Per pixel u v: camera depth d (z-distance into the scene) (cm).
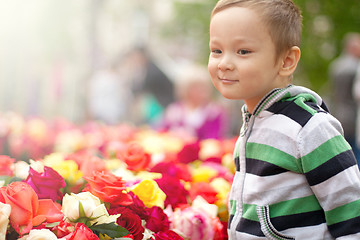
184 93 598
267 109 207
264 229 198
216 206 250
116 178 215
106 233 190
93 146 440
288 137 199
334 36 1169
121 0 1778
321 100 218
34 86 1139
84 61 1205
